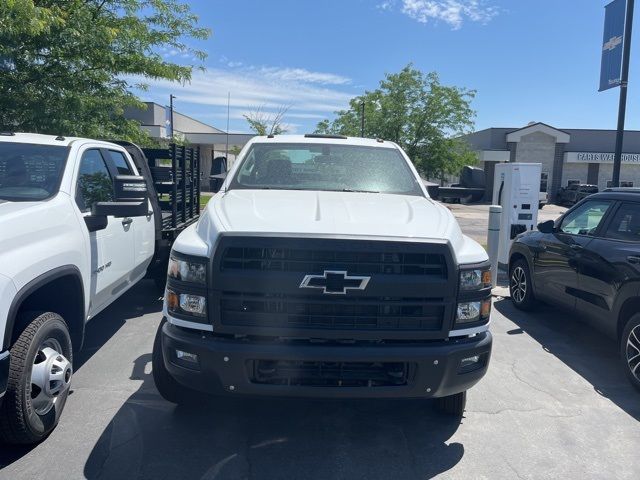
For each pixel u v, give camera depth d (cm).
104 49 1029
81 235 431
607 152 4209
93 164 514
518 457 370
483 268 342
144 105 1202
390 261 326
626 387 495
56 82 973
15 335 353
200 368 328
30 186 430
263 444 377
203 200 2000
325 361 320
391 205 409
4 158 446
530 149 4206
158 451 363
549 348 599
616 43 1029
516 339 630
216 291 321
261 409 429
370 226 342
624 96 1023
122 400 435
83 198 469
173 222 728
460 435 397
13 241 345
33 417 352
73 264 409
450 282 328
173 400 404
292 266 322
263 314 321
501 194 1025
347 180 482
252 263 322
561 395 474
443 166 3466
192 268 328
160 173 738
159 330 387
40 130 934
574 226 638
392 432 399
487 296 346
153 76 1167
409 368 329
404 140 3491
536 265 698
